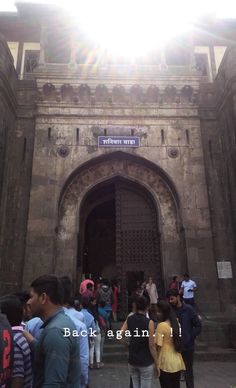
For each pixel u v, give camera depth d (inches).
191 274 458.9
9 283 452.8
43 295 95.8
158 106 539.5
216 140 539.5
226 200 505.7
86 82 526.9
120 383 254.2
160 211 507.2
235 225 474.3
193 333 201.9
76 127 523.2
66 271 468.4
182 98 546.6
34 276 449.4
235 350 366.0
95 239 830.5
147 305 172.2
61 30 585.3
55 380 79.0
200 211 490.9
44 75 527.2
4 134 479.5
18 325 115.9
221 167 524.1
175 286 417.1
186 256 469.7
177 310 207.6
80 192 512.4
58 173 498.3
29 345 112.1
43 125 521.7
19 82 552.7
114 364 327.3
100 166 526.6
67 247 480.7
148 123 532.4
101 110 533.3
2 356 91.4
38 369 86.3
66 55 594.2
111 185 564.7
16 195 492.7
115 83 530.3
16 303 117.9
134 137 522.3
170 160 514.9
